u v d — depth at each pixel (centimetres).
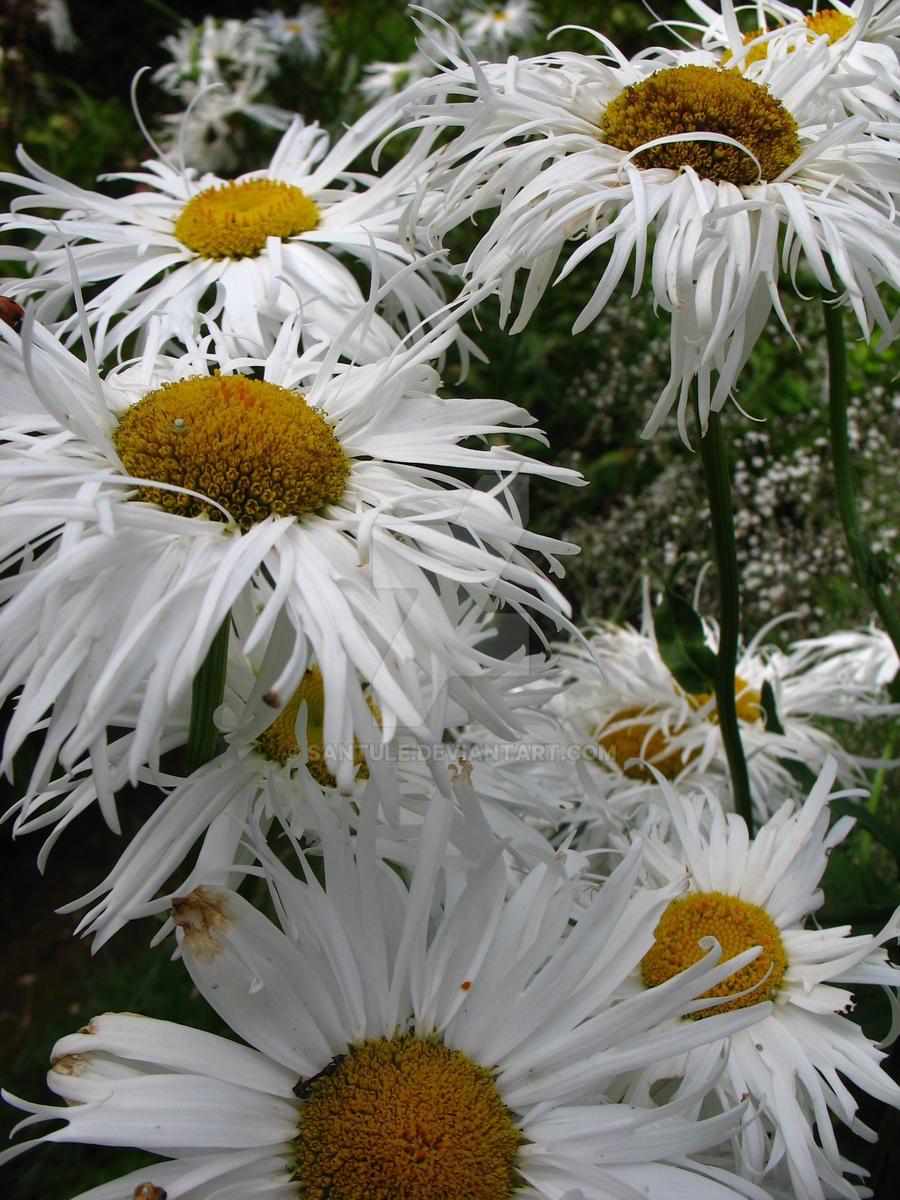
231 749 19
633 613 44
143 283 26
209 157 55
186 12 70
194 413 17
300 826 19
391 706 15
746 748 30
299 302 23
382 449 18
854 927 25
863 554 27
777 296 20
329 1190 17
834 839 22
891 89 23
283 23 60
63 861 45
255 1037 17
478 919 18
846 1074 19
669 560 42
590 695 31
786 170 21
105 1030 17
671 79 21
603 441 51
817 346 48
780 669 33
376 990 18
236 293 26
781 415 49
